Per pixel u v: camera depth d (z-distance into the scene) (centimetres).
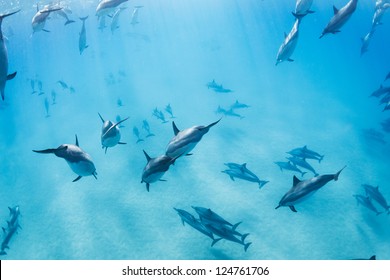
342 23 525
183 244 841
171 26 12825
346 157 1351
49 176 1300
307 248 836
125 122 1706
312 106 2109
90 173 459
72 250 877
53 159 1441
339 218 954
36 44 9231
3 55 312
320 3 10188
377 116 2055
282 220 931
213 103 2038
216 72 3183
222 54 4862
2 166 1482
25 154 1567
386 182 1174
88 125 1808
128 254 831
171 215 950
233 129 1582
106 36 9644
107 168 1253
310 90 2642
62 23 7044
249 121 1716
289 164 929
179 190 1063
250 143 1430
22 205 1133
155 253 823
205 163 1225
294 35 569
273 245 841
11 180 1336
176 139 432
